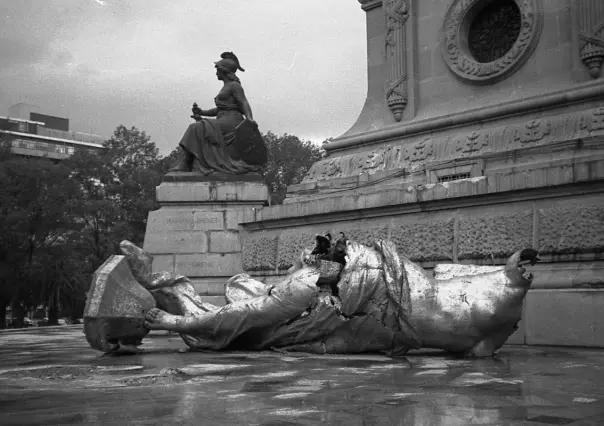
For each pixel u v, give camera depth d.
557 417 3.34
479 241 8.95
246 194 13.34
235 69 14.23
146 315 7.19
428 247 9.54
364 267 6.91
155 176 47.91
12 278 41.47
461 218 9.26
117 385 4.59
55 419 3.37
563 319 7.78
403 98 16.67
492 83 15.05
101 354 7.29
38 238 41.31
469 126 14.93
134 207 47.03
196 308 7.54
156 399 3.97
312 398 3.97
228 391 4.28
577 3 13.48
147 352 7.32
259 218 12.54
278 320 7.17
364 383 4.62
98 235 44.59
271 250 12.17
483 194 8.98
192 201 13.34
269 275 12.19
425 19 16.62
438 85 16.17
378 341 6.86
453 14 15.88
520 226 8.58
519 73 14.59
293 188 17.41
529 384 4.51
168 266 13.12
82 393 4.24
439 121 15.39
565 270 8.07
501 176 8.84
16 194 40.50
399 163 15.80
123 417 3.41
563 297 7.81
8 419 3.37
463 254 9.10
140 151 51.66
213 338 7.31
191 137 13.60
